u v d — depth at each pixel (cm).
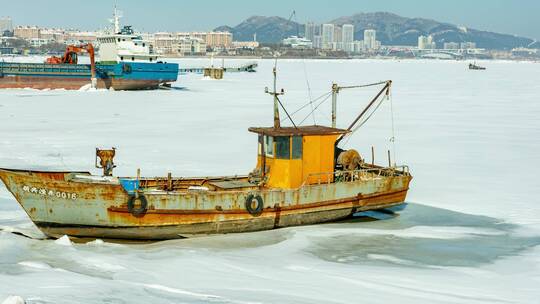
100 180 2147
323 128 2459
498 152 4178
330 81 13588
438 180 3281
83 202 2070
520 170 3559
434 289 1698
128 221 2088
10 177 2069
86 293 1588
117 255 1975
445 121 6003
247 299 1573
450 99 8800
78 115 6272
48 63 10469
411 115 6562
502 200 2850
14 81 9756
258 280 1744
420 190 3047
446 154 4094
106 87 10062
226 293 1619
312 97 8981
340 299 1591
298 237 2209
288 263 1925
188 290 1639
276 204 2247
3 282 1664
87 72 10069
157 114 6469
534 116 6488
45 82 9881
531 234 2314
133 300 1548
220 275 1783
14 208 2575
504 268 1914
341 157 2488
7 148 4097
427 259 2002
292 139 2306
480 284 1755
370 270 1872
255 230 2262
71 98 8400
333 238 2223
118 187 2053
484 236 2281
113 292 1603
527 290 1706
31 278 1706
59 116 6144
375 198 2445
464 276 1830
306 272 1836
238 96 9181
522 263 1967
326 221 2398
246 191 2195
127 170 3406
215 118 6122
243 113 6638
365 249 2103
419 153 4131
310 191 2300
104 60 10512
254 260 1948
